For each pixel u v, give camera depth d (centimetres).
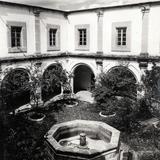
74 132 1125
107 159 883
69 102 1753
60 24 1855
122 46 1633
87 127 1123
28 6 1560
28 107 1616
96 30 1744
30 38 1614
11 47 1490
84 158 834
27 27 1581
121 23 1609
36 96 1477
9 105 1338
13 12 1471
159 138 1141
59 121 1388
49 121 1380
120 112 1364
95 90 1529
